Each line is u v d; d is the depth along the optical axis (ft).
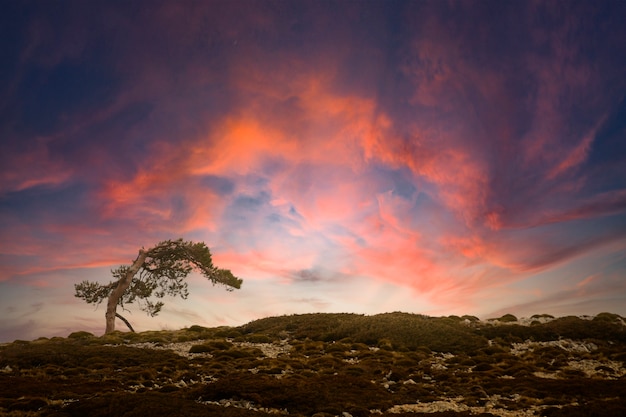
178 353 118.83
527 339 133.59
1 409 69.10
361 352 115.96
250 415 65.41
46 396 76.38
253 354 117.39
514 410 70.69
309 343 131.34
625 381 82.94
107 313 173.88
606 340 130.11
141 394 73.97
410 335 133.80
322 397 74.79
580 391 77.61
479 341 128.77
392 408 73.46
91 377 92.02
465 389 83.71
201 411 65.87
